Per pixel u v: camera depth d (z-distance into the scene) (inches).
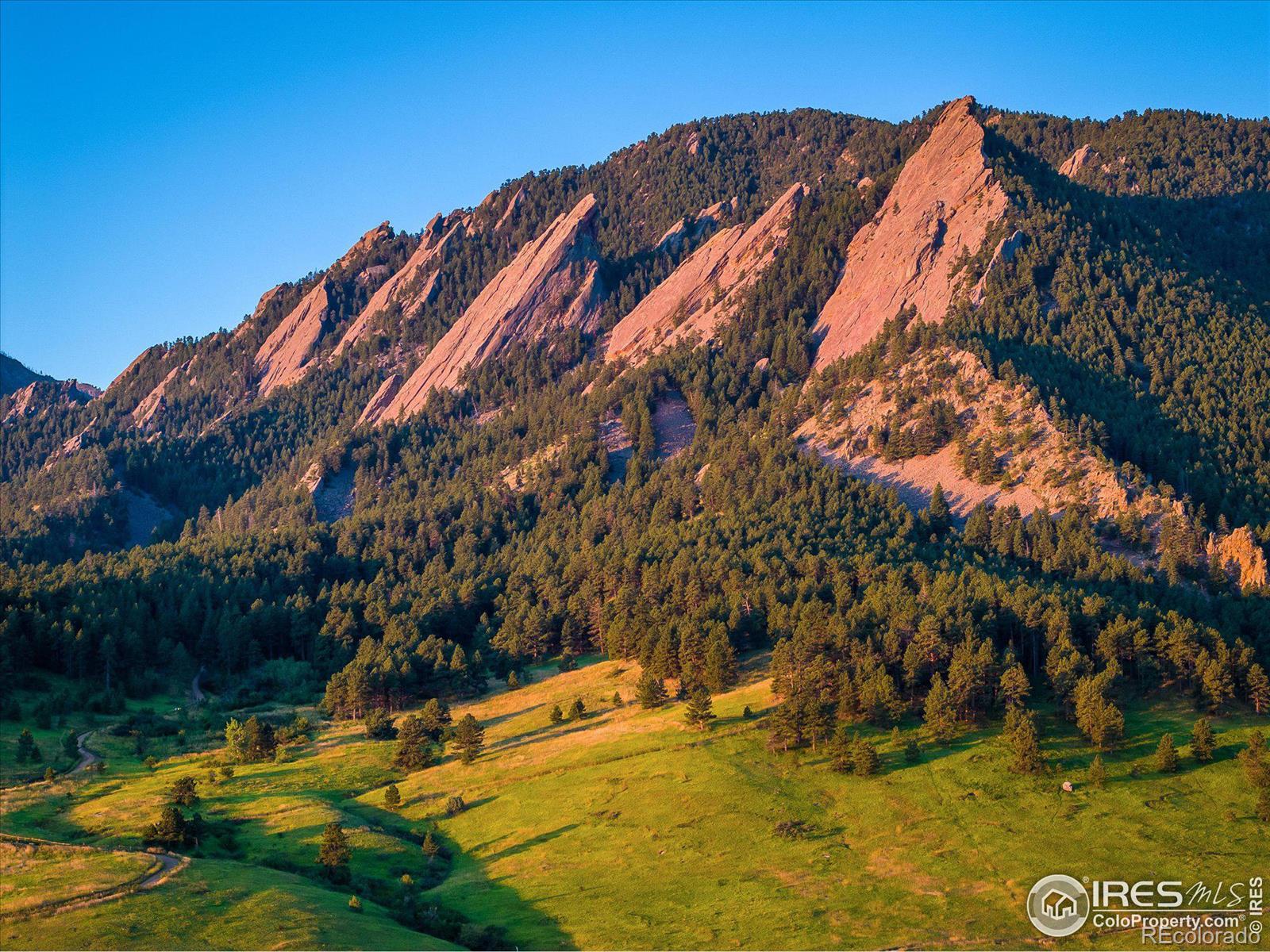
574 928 4788.4
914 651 6973.4
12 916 4315.9
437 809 6422.2
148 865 4906.5
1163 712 6638.8
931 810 5723.4
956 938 4576.8
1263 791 5462.6
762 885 5128.0
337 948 4160.9
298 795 6589.6
